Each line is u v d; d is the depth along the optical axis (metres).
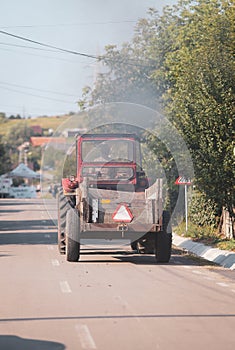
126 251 26.69
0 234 36.28
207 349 10.31
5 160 136.62
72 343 10.69
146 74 44.50
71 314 13.14
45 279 18.30
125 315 13.06
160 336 11.20
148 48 44.22
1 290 16.27
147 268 21.25
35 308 13.80
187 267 21.67
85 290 16.34
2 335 11.27
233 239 27.47
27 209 68.88
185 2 43.94
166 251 22.52
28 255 24.92
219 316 13.00
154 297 15.35
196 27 31.59
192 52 27.12
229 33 25.69
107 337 11.12
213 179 26.14
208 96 25.33
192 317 12.89
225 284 17.70
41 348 10.37
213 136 25.58
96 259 23.78
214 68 25.33
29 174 130.12
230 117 25.06
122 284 17.47
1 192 119.06
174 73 29.14
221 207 31.03
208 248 26.41
